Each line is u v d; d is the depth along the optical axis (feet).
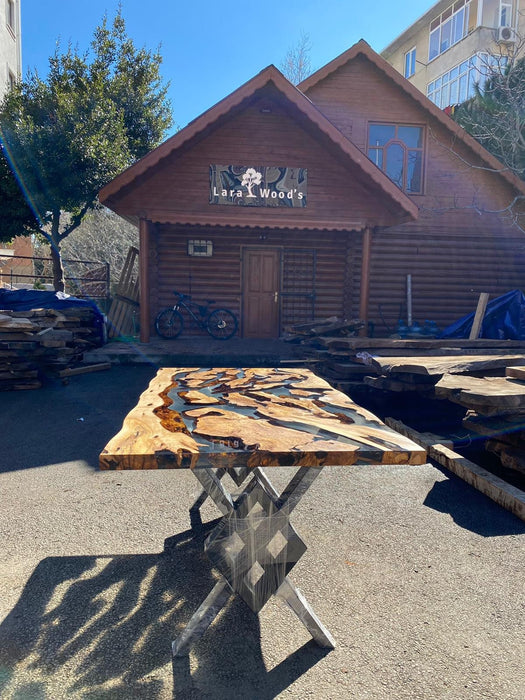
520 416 12.23
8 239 46.47
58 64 51.88
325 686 5.86
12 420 18.15
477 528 10.05
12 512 10.55
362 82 40.32
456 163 41.16
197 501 10.41
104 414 19.03
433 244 41.50
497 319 30.09
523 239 41.96
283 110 33.58
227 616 7.23
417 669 6.17
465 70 83.15
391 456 5.97
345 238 41.42
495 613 7.32
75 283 65.00
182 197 33.06
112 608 7.32
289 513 6.64
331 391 9.76
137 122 56.80
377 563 8.68
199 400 8.70
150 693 5.74
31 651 6.41
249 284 40.91
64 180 42.88
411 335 35.06
